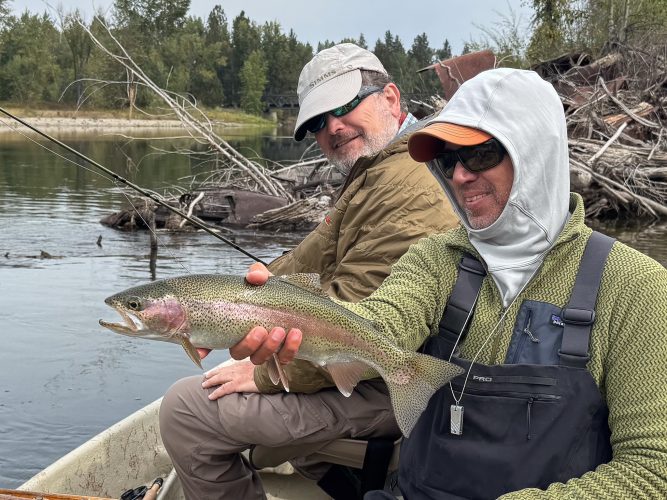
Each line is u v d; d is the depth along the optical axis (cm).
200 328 236
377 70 382
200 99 6525
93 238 1112
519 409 213
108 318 685
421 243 253
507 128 215
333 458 303
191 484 298
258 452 306
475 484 218
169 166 2388
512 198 215
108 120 4534
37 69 5122
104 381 536
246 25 8712
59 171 2125
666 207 1445
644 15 2178
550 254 219
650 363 200
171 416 293
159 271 892
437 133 221
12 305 720
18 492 261
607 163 1489
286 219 1263
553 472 209
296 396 287
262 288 241
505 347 219
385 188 306
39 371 553
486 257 227
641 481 194
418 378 227
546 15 2327
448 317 233
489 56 766
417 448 237
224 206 1309
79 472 337
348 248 320
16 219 1265
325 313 239
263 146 3412
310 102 373
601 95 1716
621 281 209
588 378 207
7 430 456
